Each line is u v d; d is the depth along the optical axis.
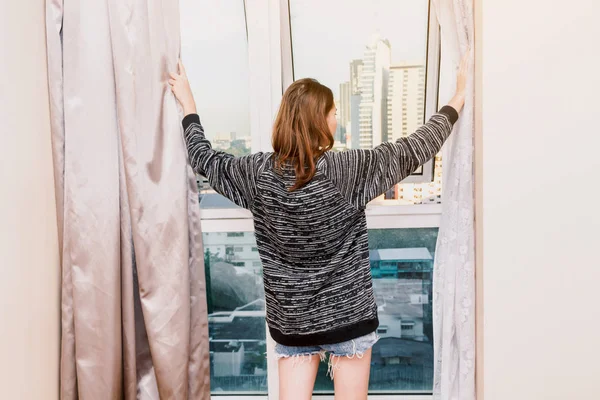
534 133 1.42
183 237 1.50
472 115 1.47
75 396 1.53
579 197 1.43
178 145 1.50
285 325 1.26
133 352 1.52
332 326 1.23
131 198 1.44
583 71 1.40
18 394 1.36
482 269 1.47
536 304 1.46
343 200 1.19
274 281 1.26
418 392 1.81
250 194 1.24
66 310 1.51
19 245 1.36
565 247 1.45
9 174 1.32
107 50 1.44
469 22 1.44
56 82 1.47
